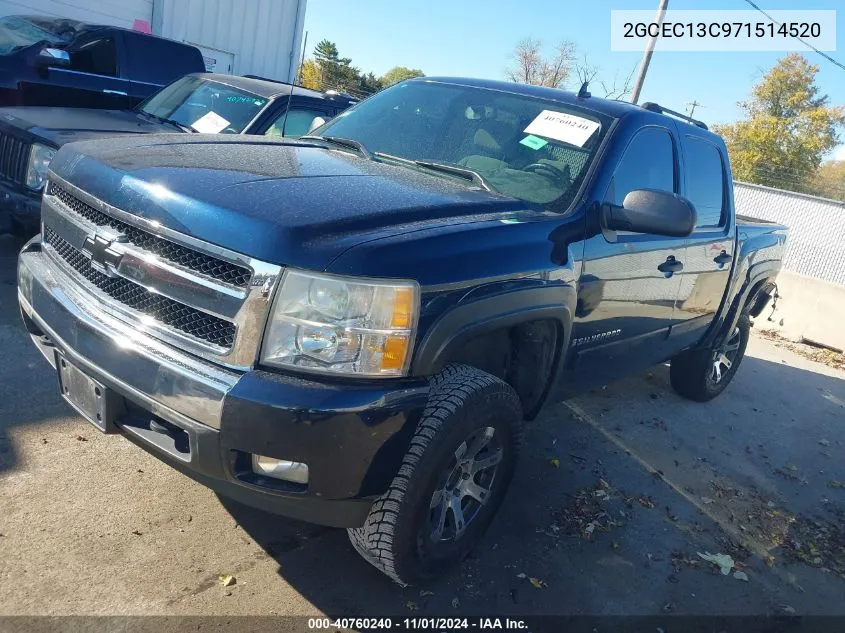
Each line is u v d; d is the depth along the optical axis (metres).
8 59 7.11
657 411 5.48
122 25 12.41
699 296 4.62
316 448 2.20
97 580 2.61
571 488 3.99
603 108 3.75
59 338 2.63
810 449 5.40
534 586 3.08
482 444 2.81
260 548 2.97
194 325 2.36
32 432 3.42
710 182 4.66
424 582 2.83
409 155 3.59
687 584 3.36
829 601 3.47
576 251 3.12
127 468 3.31
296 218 2.32
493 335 2.99
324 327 2.23
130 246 2.50
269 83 6.93
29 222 5.04
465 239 2.57
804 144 36.00
